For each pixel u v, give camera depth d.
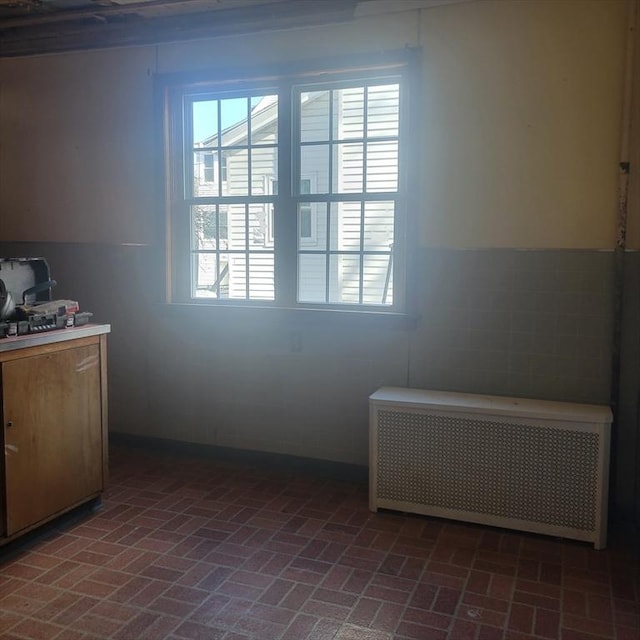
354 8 3.57
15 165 4.62
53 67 4.43
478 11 3.40
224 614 2.43
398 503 3.34
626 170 3.18
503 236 3.45
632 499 3.30
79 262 4.51
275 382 4.05
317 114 3.87
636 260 3.22
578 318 3.35
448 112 3.50
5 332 2.83
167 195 4.21
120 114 4.29
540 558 2.90
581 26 3.23
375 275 3.83
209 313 4.15
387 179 3.74
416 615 2.44
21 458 2.88
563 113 3.29
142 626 2.36
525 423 3.06
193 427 4.32
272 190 4.02
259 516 3.34
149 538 3.07
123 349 4.45
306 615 2.43
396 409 3.29
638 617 2.44
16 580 2.67
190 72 4.04
